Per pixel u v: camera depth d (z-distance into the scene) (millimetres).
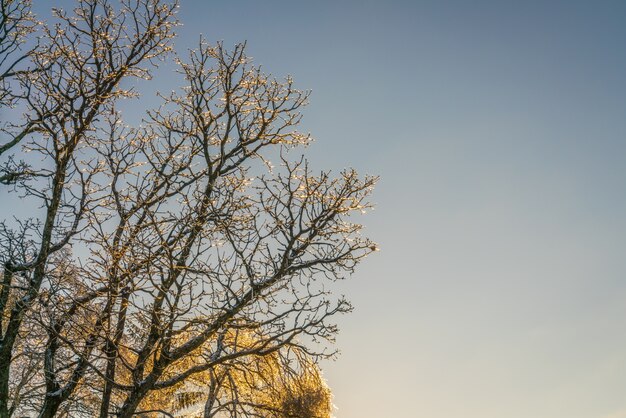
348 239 12742
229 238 11617
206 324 11539
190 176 13648
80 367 12125
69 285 12273
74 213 13297
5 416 11742
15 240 12789
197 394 15156
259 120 13258
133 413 11133
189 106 12930
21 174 13219
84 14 13258
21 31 13680
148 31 13648
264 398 13391
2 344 11758
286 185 12492
